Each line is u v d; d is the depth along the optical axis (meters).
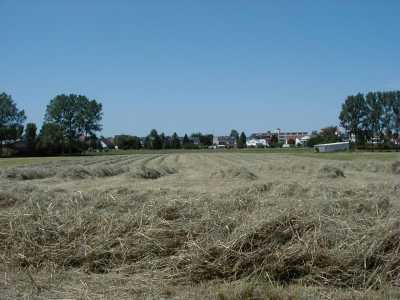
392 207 6.68
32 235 6.08
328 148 73.88
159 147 129.75
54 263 5.65
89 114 79.56
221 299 4.49
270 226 5.48
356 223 5.82
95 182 17.45
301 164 22.19
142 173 19.50
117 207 6.98
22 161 46.28
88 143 107.38
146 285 4.92
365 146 80.50
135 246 5.70
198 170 27.30
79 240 5.92
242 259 5.15
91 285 4.95
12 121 73.38
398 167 21.36
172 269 5.27
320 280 4.98
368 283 4.89
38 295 4.69
